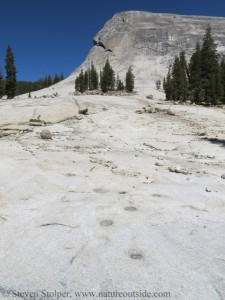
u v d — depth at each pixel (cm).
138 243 579
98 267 507
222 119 2977
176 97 5228
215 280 481
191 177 1095
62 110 2903
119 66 13275
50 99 3625
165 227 647
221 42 13762
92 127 2433
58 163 1159
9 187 860
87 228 635
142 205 764
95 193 847
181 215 712
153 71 12175
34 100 3584
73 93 8081
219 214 732
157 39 14450
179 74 5522
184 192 895
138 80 10969
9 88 8438
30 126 2453
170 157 1555
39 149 1537
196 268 509
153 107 3462
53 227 640
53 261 523
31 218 681
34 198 794
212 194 885
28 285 468
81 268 504
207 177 1108
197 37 14438
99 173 1065
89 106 3294
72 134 2205
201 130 2383
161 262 521
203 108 3719
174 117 2977
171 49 13888
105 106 3350
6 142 1784
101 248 561
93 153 1514
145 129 2377
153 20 15712
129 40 14838
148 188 914
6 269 504
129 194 846
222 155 1642
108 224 654
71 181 943
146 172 1123
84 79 8688
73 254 543
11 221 666
